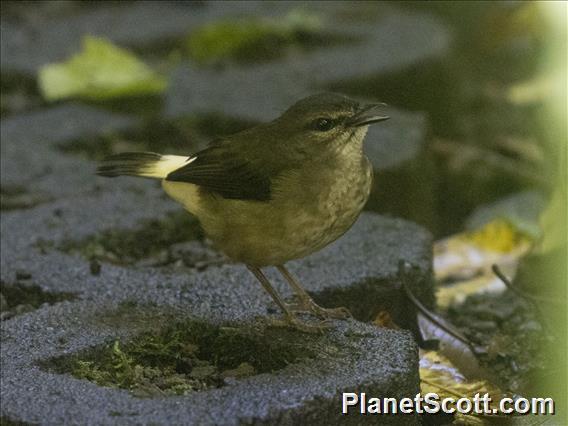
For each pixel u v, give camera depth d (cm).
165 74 1688
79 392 853
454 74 1762
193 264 1163
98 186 1323
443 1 2059
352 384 856
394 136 1445
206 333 972
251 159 943
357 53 1733
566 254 1173
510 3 2019
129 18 1952
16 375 881
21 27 1914
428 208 1484
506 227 1380
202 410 820
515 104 1867
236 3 2028
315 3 2019
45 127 1509
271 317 984
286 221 938
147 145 1513
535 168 1691
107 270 1102
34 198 1292
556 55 1833
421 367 1040
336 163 938
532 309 1147
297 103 956
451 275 1310
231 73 1688
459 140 1755
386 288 1091
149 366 948
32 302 1075
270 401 830
